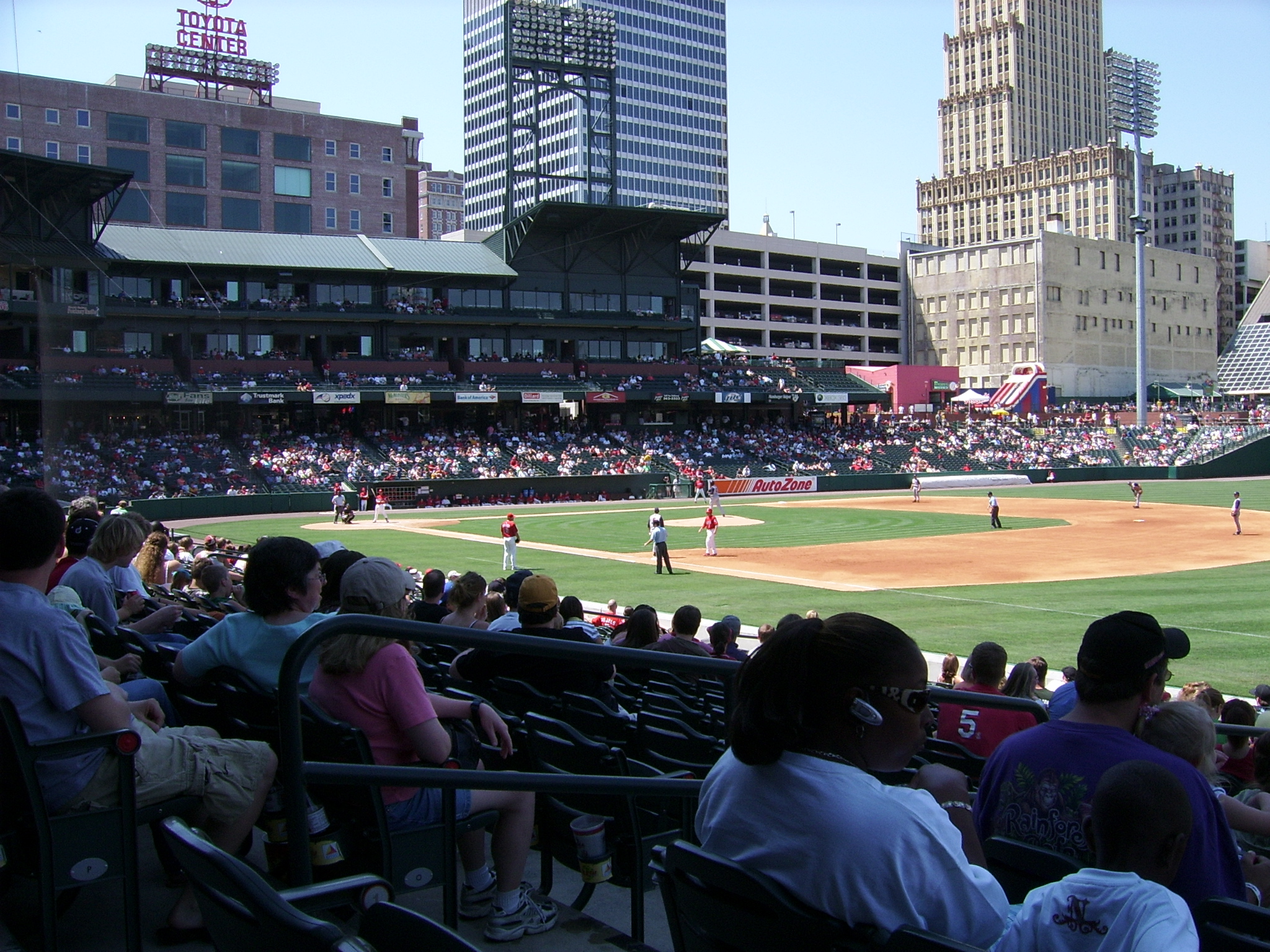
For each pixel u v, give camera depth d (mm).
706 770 5410
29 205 17781
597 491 74250
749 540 43812
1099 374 130750
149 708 4883
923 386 106000
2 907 4445
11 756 3973
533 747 5316
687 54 190250
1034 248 125812
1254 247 198375
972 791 6410
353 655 4410
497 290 79562
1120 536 44000
